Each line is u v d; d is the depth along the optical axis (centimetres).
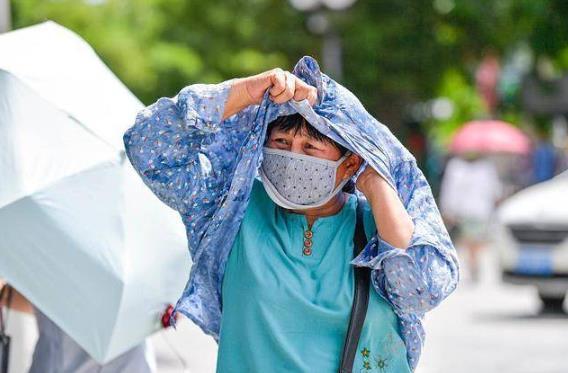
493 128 5841
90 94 1241
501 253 3316
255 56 7038
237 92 961
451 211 4484
